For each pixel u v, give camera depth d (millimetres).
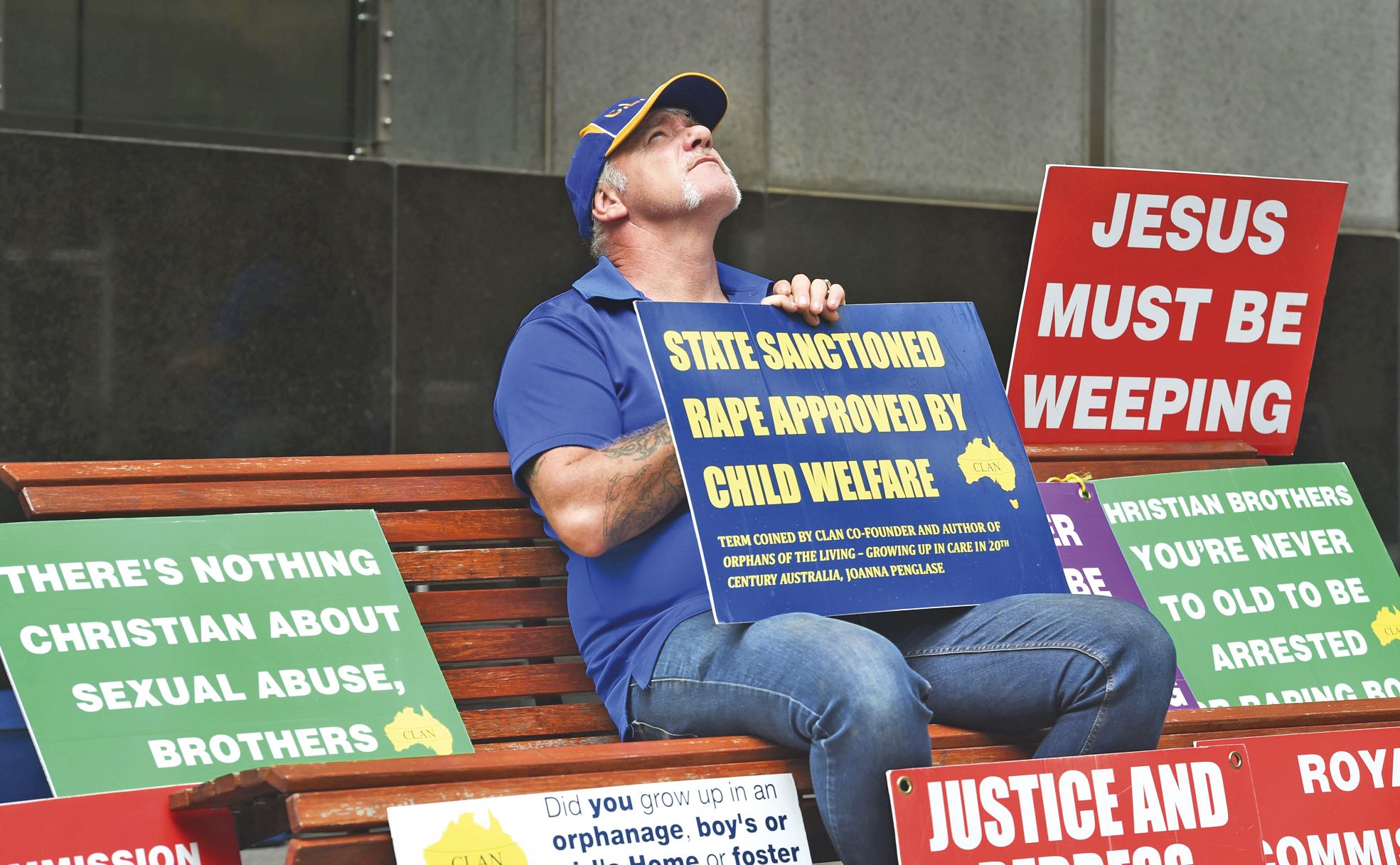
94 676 2531
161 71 4152
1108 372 3756
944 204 4977
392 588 2818
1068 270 3697
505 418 2711
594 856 2117
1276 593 3404
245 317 4223
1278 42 5328
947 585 2527
